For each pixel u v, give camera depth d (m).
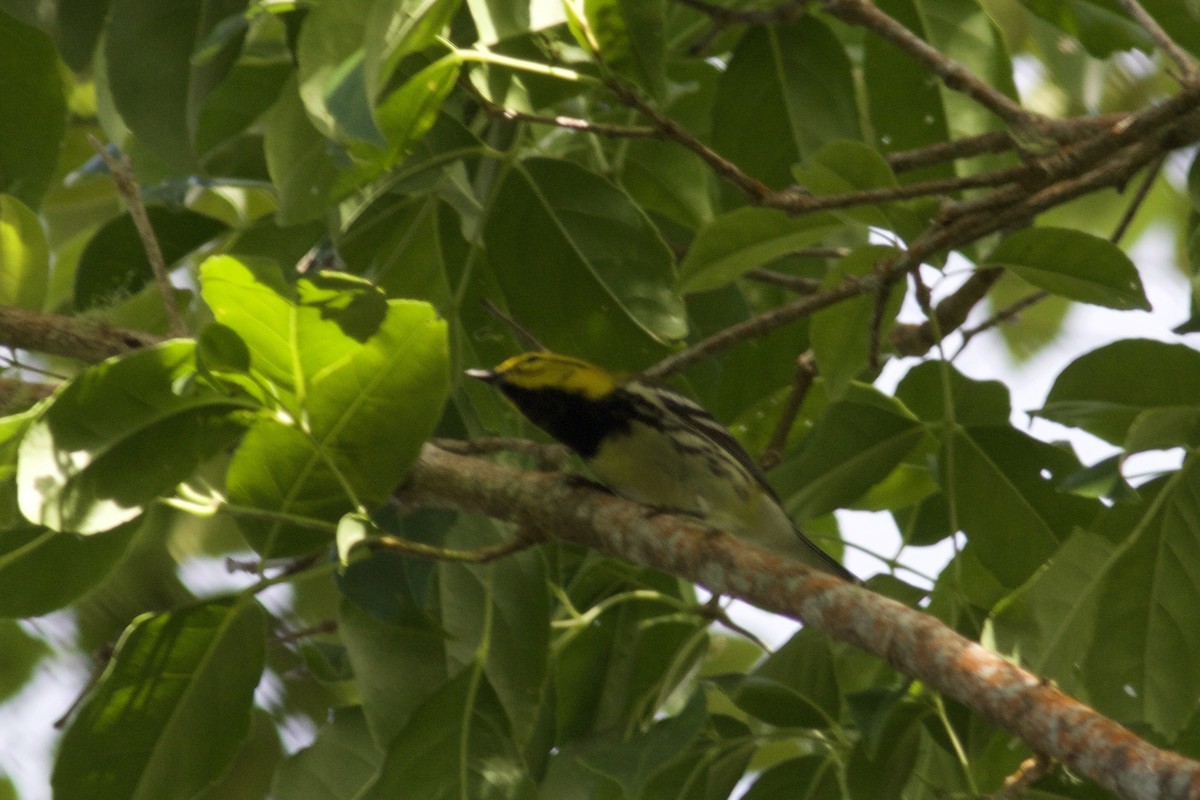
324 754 8.34
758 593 6.45
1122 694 7.56
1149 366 7.60
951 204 7.59
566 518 7.30
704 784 8.02
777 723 7.76
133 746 7.31
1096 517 8.11
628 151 10.55
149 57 8.53
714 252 8.01
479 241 8.88
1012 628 7.32
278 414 6.90
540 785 8.29
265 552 7.41
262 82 9.55
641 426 9.33
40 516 6.24
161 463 6.71
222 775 7.43
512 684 7.81
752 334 8.49
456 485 7.66
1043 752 5.17
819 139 9.41
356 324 6.60
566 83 7.70
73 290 9.86
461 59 6.70
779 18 9.16
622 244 8.44
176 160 8.77
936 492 9.71
